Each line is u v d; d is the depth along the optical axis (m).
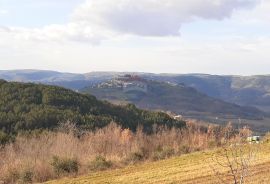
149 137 68.00
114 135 65.00
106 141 60.06
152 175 30.05
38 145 52.56
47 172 36.09
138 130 75.44
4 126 74.94
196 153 39.75
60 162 37.56
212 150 39.69
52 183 31.44
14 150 50.25
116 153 52.19
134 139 64.38
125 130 69.06
